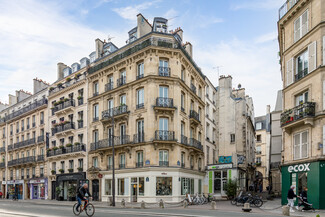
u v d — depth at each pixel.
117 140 28.56
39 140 40.66
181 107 28.48
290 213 15.16
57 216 13.12
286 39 21.11
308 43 18.50
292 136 19.52
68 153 34.06
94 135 32.16
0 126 52.12
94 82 33.25
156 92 26.89
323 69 17.14
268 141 56.50
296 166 18.67
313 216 13.77
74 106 35.12
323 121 16.80
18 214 14.10
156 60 27.33
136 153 27.16
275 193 30.66
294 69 20.05
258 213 15.28
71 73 39.38
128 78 28.95
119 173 28.23
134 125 27.64
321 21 17.47
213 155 39.47
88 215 13.16
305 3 19.02
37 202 30.45
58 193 34.69
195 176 31.11
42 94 42.31
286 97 20.59
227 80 43.16
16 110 49.19
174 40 28.22
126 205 23.14
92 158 31.78
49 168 38.12
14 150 46.72
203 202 24.53
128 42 32.59
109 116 29.23
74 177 33.19
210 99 39.69
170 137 26.55
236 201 21.73
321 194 16.41
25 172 43.56
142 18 30.98
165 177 26.16
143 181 26.12
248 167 41.00
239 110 42.09
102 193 29.62
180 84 28.34
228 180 30.97
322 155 16.66
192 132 31.88
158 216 12.94
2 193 48.06
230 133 41.28
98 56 34.53
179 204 24.20
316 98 17.47
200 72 34.56
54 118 38.62
